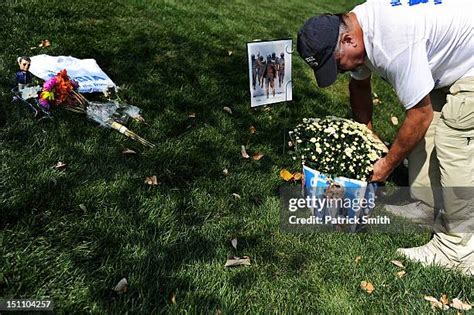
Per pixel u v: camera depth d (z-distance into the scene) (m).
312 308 2.46
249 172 3.47
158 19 5.81
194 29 5.82
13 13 4.88
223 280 2.51
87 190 2.89
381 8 2.45
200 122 3.94
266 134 4.00
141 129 3.65
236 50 5.57
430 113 2.54
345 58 2.59
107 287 2.31
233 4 8.01
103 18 5.38
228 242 2.80
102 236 2.60
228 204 3.12
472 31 2.54
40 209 2.67
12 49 4.25
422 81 2.44
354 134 2.95
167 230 2.77
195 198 3.08
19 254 2.33
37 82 3.82
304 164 3.00
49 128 3.35
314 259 2.80
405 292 2.62
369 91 3.31
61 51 4.46
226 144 3.73
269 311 2.38
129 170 3.17
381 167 2.88
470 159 2.72
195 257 2.62
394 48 2.42
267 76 3.84
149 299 2.30
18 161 2.94
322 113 4.65
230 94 4.51
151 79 4.41
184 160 3.42
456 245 2.83
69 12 5.23
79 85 3.86
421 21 2.40
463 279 2.77
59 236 2.53
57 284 2.26
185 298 2.34
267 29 6.88
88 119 3.57
